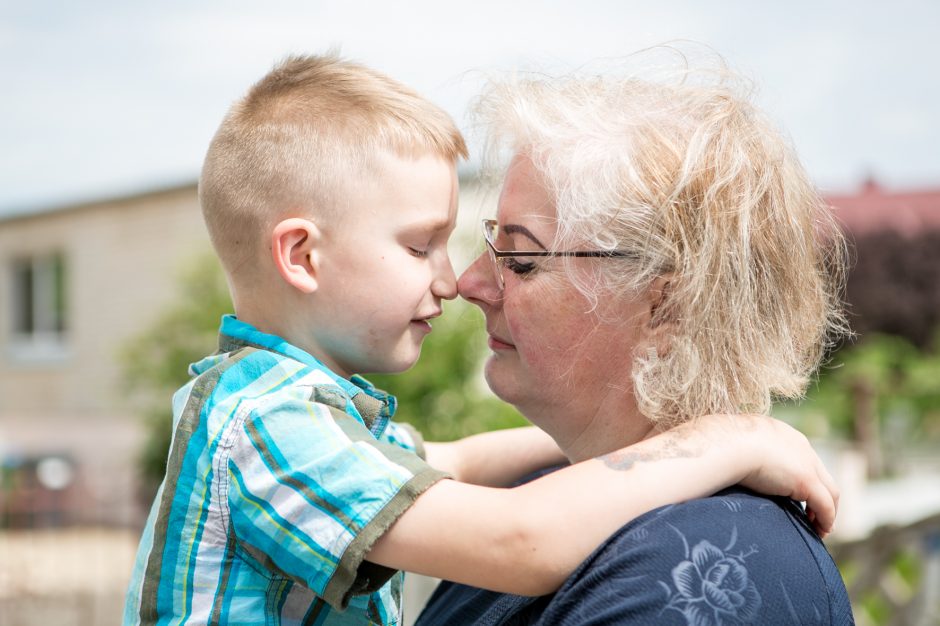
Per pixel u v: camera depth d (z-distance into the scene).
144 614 1.55
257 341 1.70
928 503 9.16
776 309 1.62
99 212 13.65
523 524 1.40
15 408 14.69
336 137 1.71
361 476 1.45
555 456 2.12
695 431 1.52
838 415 15.22
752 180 1.59
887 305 18.67
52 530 11.34
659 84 1.69
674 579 1.32
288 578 1.54
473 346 6.50
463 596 1.79
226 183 1.77
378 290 1.71
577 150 1.60
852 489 8.47
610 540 1.39
